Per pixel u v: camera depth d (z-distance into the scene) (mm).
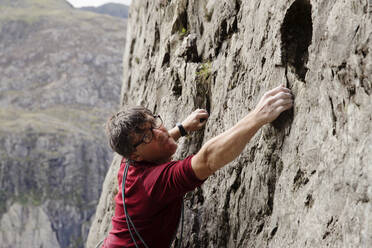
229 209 2891
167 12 4723
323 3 2039
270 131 2484
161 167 2348
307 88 2182
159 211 2389
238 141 2217
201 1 3809
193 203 3256
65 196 115688
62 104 150375
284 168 2352
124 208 2432
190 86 3631
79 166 121375
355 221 1720
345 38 1827
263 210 2574
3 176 112375
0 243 100438
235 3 3174
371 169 1656
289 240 2213
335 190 1873
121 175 2664
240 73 2971
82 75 161875
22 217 106812
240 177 2816
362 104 1734
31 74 160750
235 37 3127
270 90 2410
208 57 3625
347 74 1818
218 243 2953
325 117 2010
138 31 6828
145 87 5375
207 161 2236
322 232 1924
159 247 2475
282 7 2416
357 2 1757
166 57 4543
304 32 2422
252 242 2613
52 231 107812
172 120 3826
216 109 3254
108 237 2594
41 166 117625
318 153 2041
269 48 2570
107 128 2465
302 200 2145
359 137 1742
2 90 152125
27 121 131125
